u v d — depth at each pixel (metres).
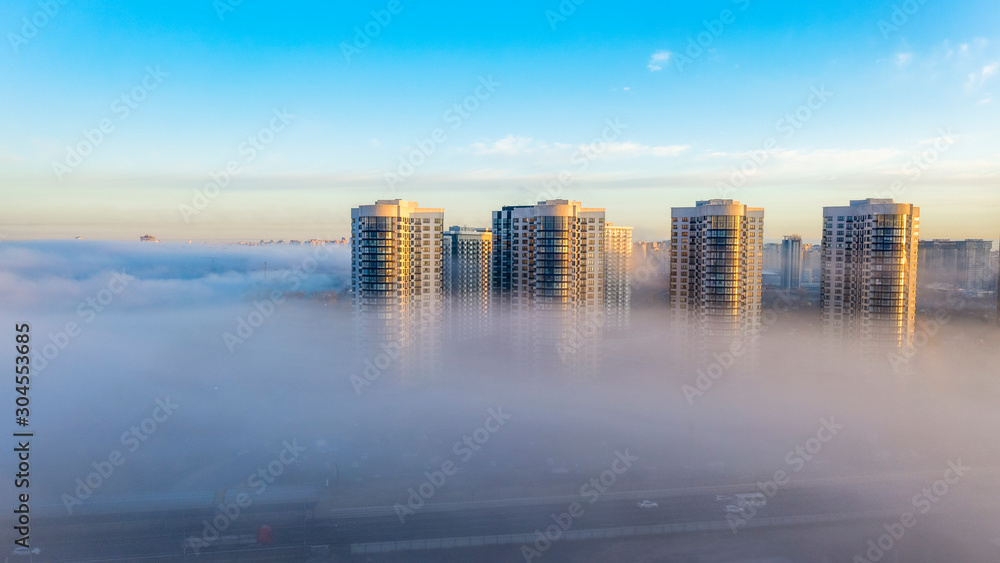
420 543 139.75
